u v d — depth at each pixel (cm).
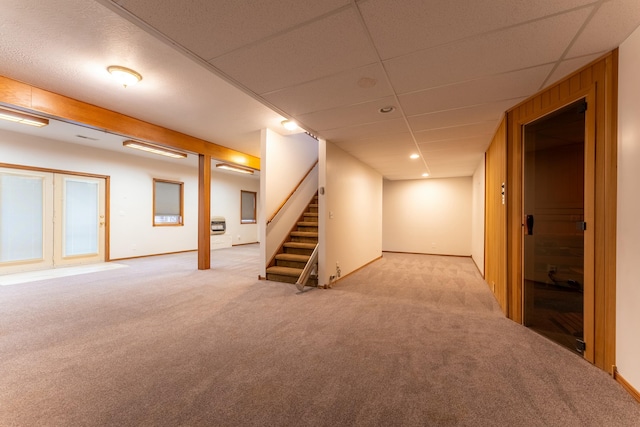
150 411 152
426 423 144
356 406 157
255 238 1103
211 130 480
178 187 827
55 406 154
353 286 432
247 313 307
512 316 290
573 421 145
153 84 309
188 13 158
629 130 174
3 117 391
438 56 201
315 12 157
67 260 587
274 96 270
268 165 472
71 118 345
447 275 515
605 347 192
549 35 175
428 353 218
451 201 788
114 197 664
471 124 343
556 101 236
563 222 313
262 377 185
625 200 176
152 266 592
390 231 851
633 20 159
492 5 149
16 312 305
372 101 279
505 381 181
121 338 242
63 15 199
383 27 170
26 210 527
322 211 423
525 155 282
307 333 255
